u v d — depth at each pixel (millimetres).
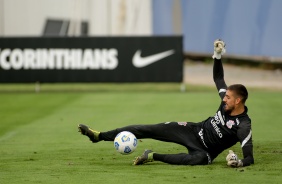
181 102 64688
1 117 55062
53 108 61125
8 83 75625
